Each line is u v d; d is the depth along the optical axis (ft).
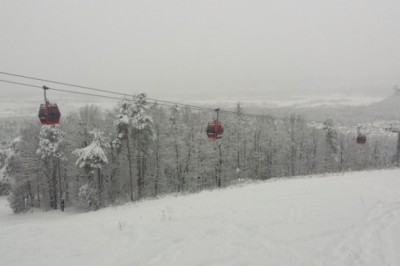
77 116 160.76
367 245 29.32
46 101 50.49
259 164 173.99
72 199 152.05
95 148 119.44
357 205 42.75
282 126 184.55
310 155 192.65
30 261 31.45
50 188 148.25
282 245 30.58
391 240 29.99
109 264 29.01
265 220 38.34
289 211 41.60
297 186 59.77
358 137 142.31
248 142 171.83
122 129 124.57
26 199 168.86
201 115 165.89
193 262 28.04
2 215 144.25
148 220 42.98
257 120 178.40
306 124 197.16
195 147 148.25
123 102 124.88
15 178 146.30
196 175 147.74
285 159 184.85
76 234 39.70
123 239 35.78
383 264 25.53
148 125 124.88
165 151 143.64
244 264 27.12
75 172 142.92
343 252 28.27
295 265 26.43
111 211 71.97
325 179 68.13
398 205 41.73
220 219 40.06
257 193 55.88
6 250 35.17
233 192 60.64
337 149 191.11
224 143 157.48
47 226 46.11
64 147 145.38
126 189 150.41
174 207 51.06
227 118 164.14
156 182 145.18
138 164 136.26
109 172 144.25
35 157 144.36
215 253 29.66
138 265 28.27
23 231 43.55
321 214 39.45
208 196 59.52
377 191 50.96
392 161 245.65
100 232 39.58
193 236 34.60
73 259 31.07
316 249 29.25
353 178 66.80
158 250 31.35
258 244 31.19
